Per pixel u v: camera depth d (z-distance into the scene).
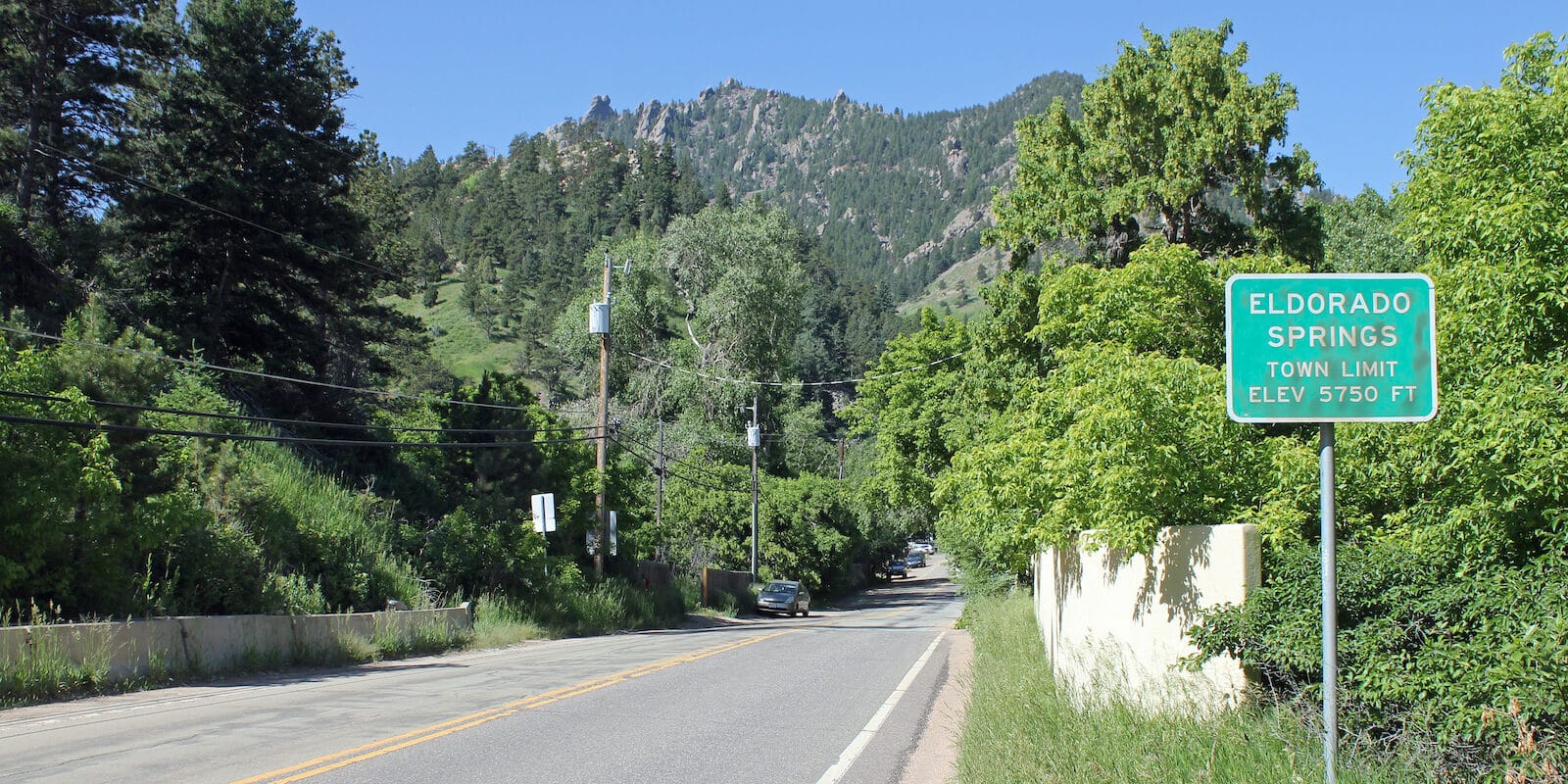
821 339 114.38
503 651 23.25
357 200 59.22
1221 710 7.52
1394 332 5.23
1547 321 7.80
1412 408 5.18
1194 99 24.33
